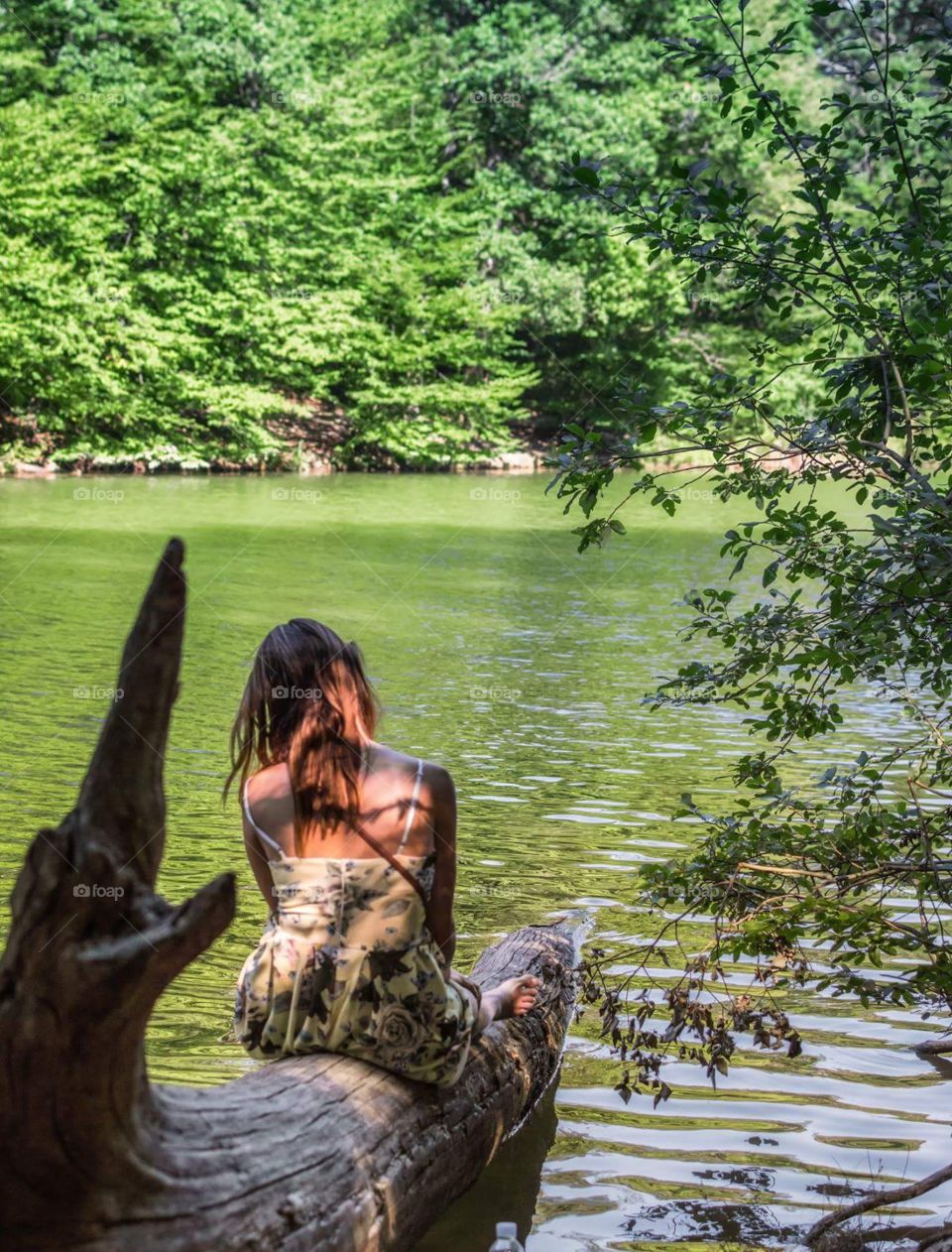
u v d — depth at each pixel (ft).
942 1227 11.01
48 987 7.70
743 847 13.25
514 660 40.88
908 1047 14.78
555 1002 14.93
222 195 114.83
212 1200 8.49
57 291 98.22
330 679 11.24
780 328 13.99
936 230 13.14
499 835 22.43
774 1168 12.16
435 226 132.57
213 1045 14.08
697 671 13.43
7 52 107.76
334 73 131.95
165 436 111.96
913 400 13.51
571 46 144.25
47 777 24.56
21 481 94.53
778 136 13.48
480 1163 11.75
